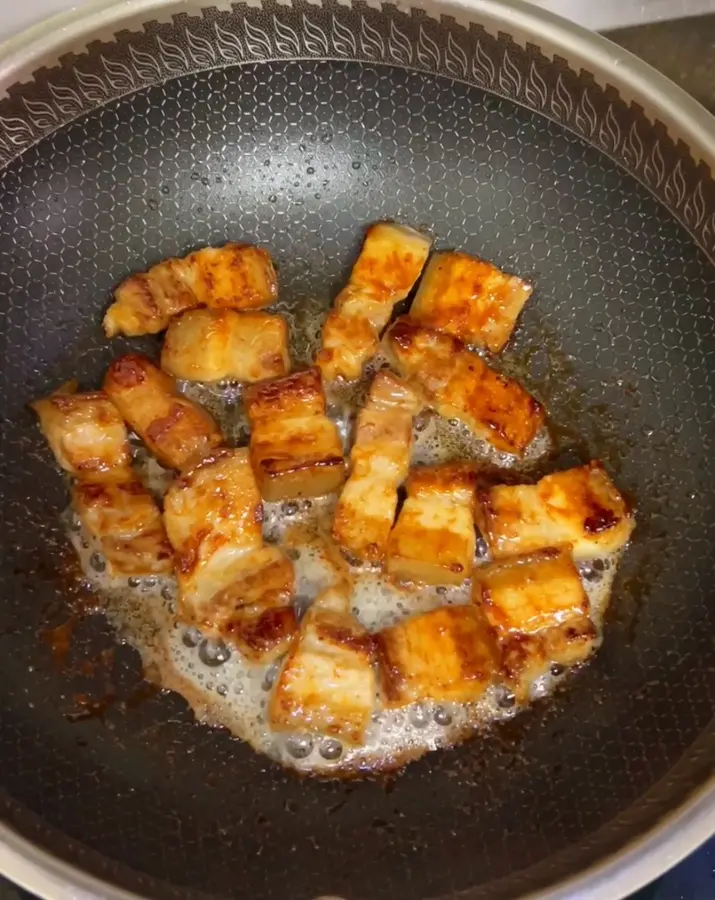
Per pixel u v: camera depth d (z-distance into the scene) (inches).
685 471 13.2
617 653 12.8
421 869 11.4
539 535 13.1
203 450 13.2
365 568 13.5
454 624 12.6
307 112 13.6
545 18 11.8
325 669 12.2
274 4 12.1
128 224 13.7
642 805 11.1
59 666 12.4
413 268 13.9
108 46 12.0
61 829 10.9
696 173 11.9
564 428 14.1
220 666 12.8
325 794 12.3
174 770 12.1
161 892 10.6
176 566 12.7
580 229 13.5
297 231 14.5
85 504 12.7
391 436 13.3
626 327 13.6
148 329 13.7
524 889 10.3
